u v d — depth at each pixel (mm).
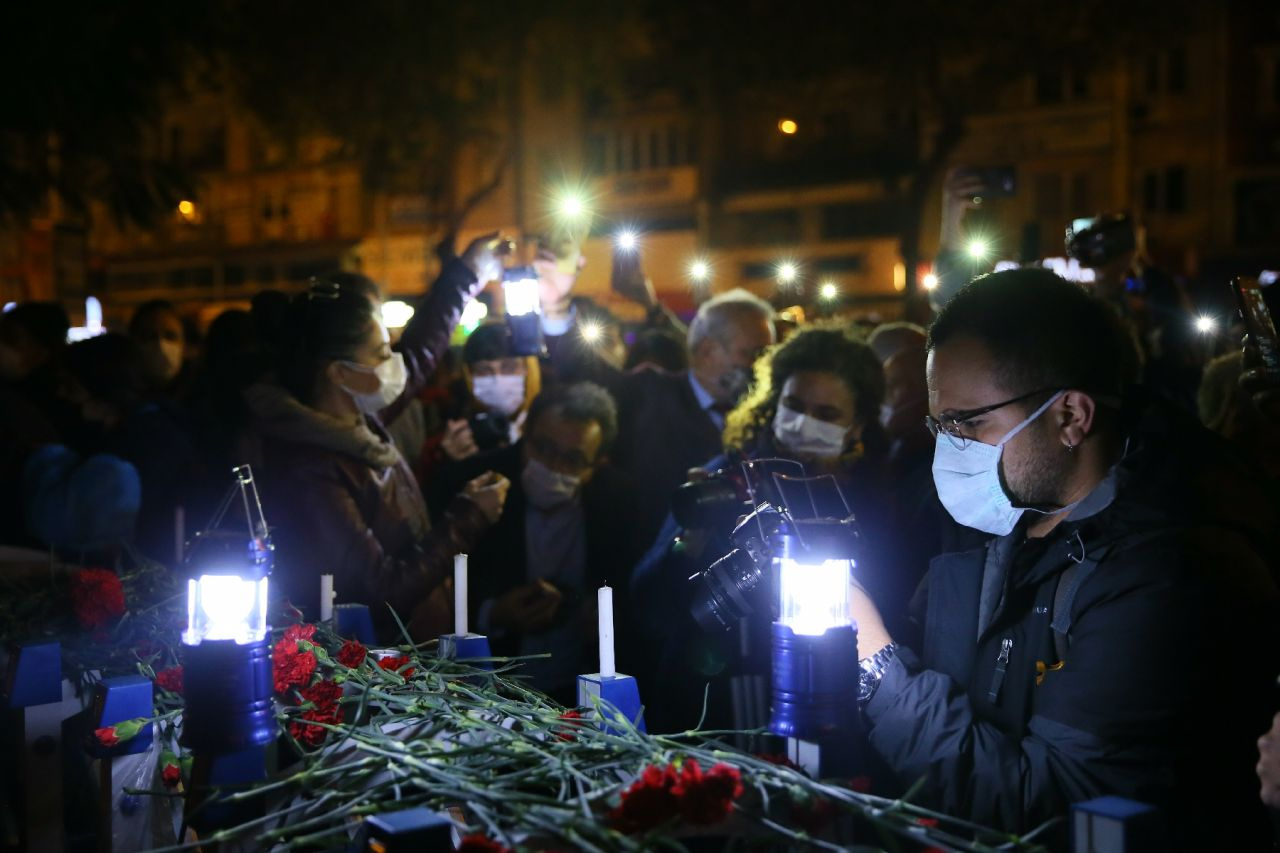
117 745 2164
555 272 4441
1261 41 29781
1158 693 1751
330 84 21656
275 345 3711
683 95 35125
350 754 1863
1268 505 1949
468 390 5031
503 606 3467
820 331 3016
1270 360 2504
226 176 40188
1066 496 1971
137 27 9570
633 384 4625
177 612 2676
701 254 35438
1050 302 1957
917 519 2947
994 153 32531
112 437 4359
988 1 18531
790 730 1675
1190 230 30641
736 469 2643
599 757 1784
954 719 1908
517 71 23000
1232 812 1759
